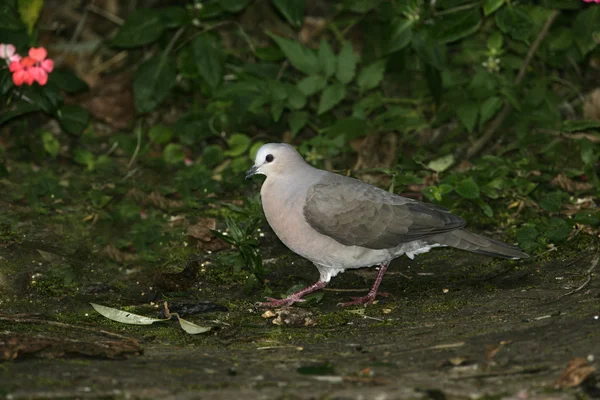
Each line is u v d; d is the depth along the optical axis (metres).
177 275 10.03
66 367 7.13
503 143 14.10
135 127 14.80
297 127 13.25
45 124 14.66
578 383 6.37
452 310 8.92
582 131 13.20
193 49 13.72
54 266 10.37
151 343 8.20
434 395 6.33
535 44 13.60
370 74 13.73
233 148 13.45
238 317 9.15
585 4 13.90
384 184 12.59
